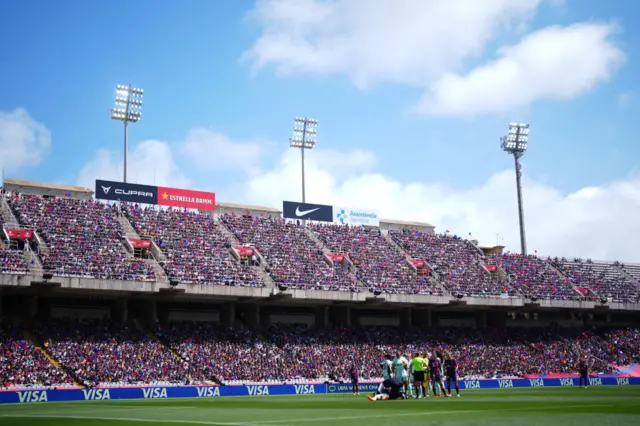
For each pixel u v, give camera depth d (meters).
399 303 79.44
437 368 39.78
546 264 99.94
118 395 52.44
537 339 91.31
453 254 94.94
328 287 75.62
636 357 91.56
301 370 69.25
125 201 78.69
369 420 18.30
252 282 71.94
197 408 30.05
